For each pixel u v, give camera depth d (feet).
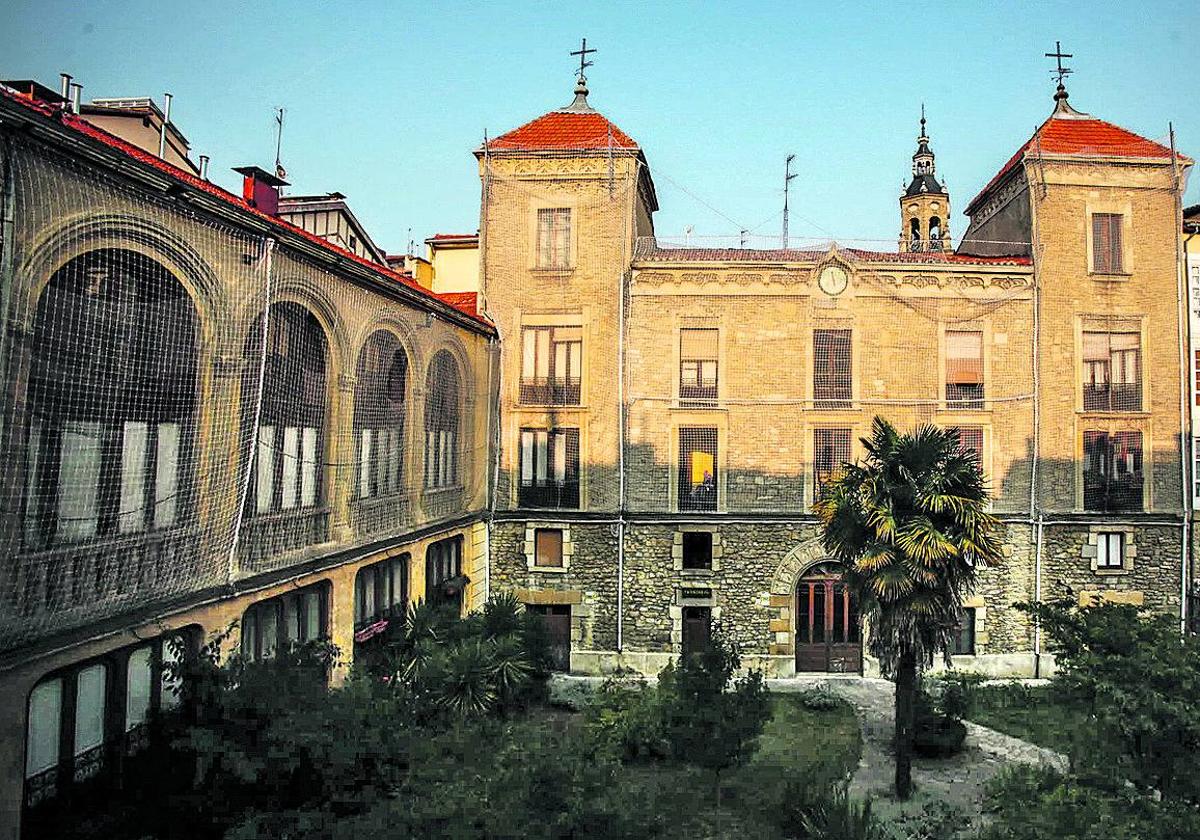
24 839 28.50
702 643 79.61
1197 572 78.18
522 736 38.93
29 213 27.78
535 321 82.23
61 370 30.35
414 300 60.29
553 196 82.58
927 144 142.20
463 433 74.43
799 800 46.50
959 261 81.00
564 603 80.28
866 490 53.42
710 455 80.79
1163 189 80.38
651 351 81.20
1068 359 79.77
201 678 31.58
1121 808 32.14
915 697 61.52
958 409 79.92
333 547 49.52
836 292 80.64
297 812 26.94
